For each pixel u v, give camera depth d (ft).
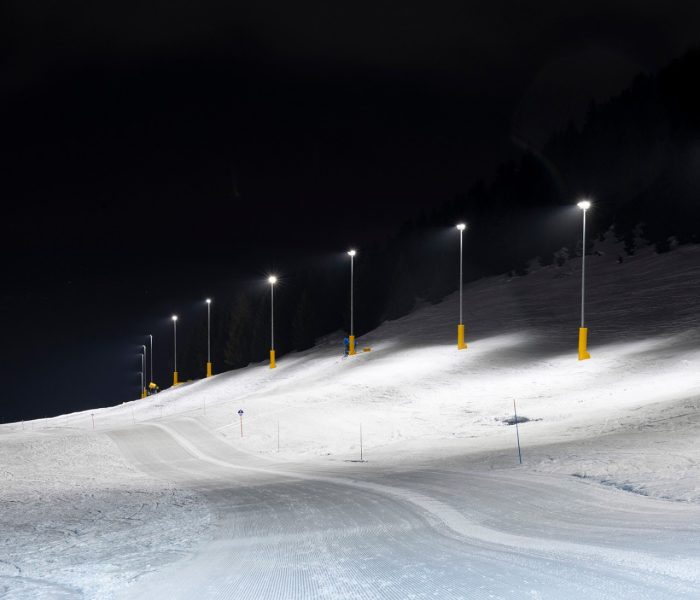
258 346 394.52
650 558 28.19
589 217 340.39
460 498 52.85
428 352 203.21
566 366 157.28
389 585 27.04
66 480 97.96
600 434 91.45
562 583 25.16
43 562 39.24
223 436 139.44
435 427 125.90
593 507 44.80
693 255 255.09
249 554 37.17
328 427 136.05
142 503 67.97
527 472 65.51
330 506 54.80
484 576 27.14
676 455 65.67
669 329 172.35
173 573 33.35
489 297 290.15
